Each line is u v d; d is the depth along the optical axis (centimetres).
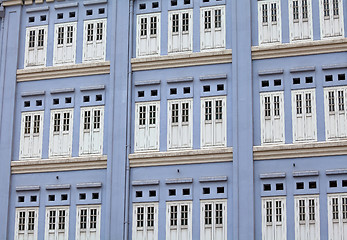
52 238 3036
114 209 2983
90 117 3142
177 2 3186
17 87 3269
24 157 3170
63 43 3269
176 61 3108
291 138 2919
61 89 3200
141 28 3191
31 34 3316
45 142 3166
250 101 2964
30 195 3116
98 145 3103
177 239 2916
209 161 2970
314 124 2914
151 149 3044
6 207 3105
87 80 3194
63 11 3303
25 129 3206
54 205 3075
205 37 3112
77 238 3008
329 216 2802
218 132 2995
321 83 2947
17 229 3084
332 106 2919
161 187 2991
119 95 3112
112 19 3209
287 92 2969
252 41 3052
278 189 2881
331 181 2845
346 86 2923
